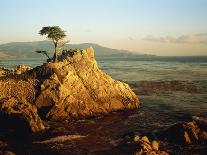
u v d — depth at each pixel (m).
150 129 36.62
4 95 42.25
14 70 52.66
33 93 42.88
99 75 47.84
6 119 36.62
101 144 30.45
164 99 58.19
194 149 28.70
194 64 196.88
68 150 28.88
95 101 45.09
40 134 34.41
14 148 29.64
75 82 44.78
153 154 25.11
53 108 40.88
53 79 43.41
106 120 41.62
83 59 48.44
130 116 44.09
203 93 65.56
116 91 47.88
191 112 46.59
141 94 64.25
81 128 37.25
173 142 30.62
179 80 90.38
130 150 26.88
